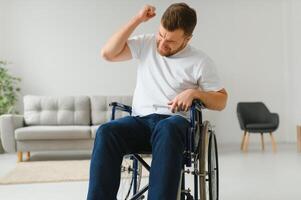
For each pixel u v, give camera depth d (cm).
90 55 516
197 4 541
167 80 152
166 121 131
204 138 149
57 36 510
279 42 553
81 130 383
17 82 500
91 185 126
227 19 546
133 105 158
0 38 498
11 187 262
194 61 152
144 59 157
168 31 142
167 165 123
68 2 512
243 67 548
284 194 231
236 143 529
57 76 509
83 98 440
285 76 551
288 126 549
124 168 173
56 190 252
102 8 520
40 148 380
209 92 149
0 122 377
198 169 151
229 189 246
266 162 357
